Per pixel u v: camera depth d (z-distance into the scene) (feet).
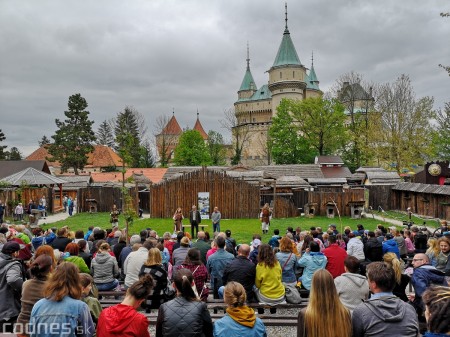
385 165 202.08
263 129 376.07
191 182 115.65
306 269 29.73
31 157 321.93
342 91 240.12
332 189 133.28
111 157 322.96
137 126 316.81
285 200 118.11
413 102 195.21
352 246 37.83
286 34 358.64
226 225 99.91
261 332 16.37
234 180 115.44
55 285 15.01
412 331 13.60
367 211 131.23
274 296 26.71
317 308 13.84
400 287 24.47
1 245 31.50
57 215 123.54
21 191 112.68
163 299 26.55
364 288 19.49
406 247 44.98
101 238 40.24
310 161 242.78
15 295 22.18
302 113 240.53
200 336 16.28
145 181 137.69
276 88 354.13
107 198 133.69
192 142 282.77
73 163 253.03
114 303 29.14
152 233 43.68
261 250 27.22
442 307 10.46
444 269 28.19
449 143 179.11
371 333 13.61
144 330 14.99
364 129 207.10
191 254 26.91
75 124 258.78
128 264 29.09
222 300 27.53
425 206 118.83
